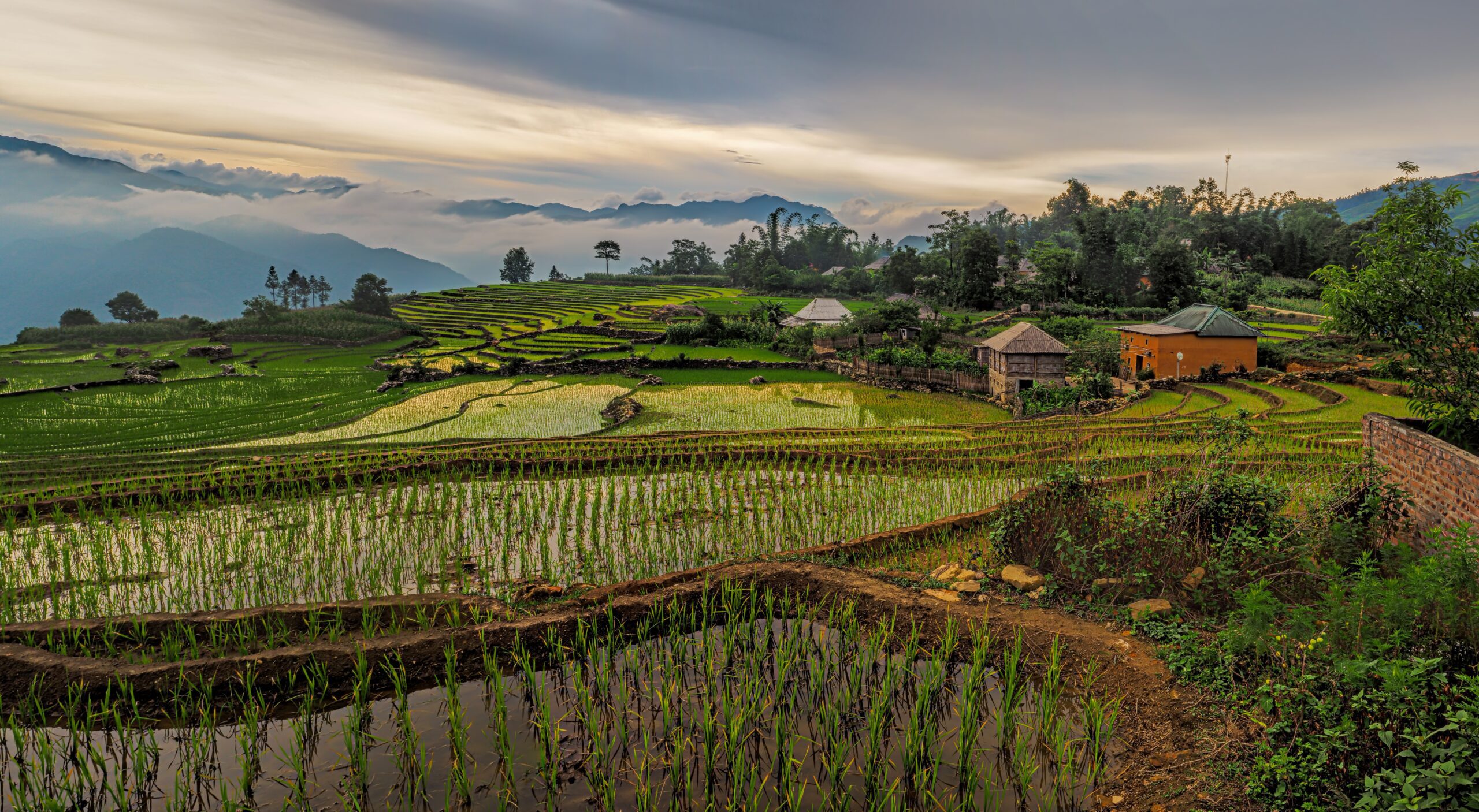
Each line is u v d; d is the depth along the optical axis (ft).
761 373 178.60
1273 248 413.18
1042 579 39.22
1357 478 44.21
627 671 33.22
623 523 55.01
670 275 591.37
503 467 72.90
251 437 103.65
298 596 42.93
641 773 25.02
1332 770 21.27
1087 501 42.93
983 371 154.61
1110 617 35.17
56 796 25.64
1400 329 47.09
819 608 38.63
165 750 28.73
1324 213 500.74
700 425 112.47
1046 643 32.68
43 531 55.31
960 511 57.67
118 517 58.03
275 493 64.03
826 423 113.60
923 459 76.74
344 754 27.81
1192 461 52.80
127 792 26.02
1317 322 244.01
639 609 37.24
